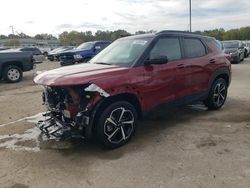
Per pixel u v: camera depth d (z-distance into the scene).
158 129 5.61
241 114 6.46
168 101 5.46
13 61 12.77
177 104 5.69
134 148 4.74
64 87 4.40
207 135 5.20
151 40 5.32
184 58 5.80
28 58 13.16
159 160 4.27
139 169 4.03
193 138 5.08
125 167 4.11
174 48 5.67
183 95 5.77
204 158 4.28
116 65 5.07
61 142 5.09
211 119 6.15
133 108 4.89
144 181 3.72
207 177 3.74
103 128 4.53
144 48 5.16
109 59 5.45
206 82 6.34
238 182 3.61
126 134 4.88
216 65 6.55
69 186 3.68
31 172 4.07
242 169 3.92
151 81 5.07
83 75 4.45
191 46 6.07
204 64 6.20
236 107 7.09
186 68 5.74
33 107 7.78
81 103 4.41
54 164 4.28
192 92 5.98
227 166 4.02
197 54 6.17
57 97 4.69
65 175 3.95
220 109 6.93
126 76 4.72
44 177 3.92
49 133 4.68
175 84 5.54
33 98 9.02
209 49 6.52
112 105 4.60
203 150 4.56
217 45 6.96
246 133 5.25
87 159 4.40
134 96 4.87
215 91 6.71
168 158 4.33
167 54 5.49
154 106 5.22
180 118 6.28
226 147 4.64
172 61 5.53
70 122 4.55
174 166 4.07
